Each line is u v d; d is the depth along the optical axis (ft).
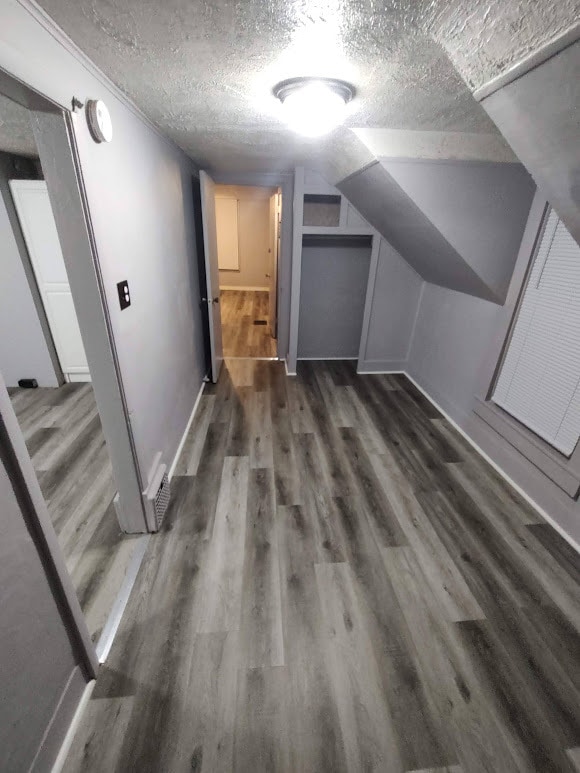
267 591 5.35
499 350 8.04
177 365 8.27
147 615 4.99
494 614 5.14
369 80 4.24
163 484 6.59
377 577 5.61
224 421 9.76
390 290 11.98
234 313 20.16
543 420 7.04
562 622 5.07
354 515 6.77
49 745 3.50
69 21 3.17
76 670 3.99
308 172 10.37
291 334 12.16
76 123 3.73
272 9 2.94
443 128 5.91
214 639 4.73
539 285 7.02
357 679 4.36
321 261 12.72
